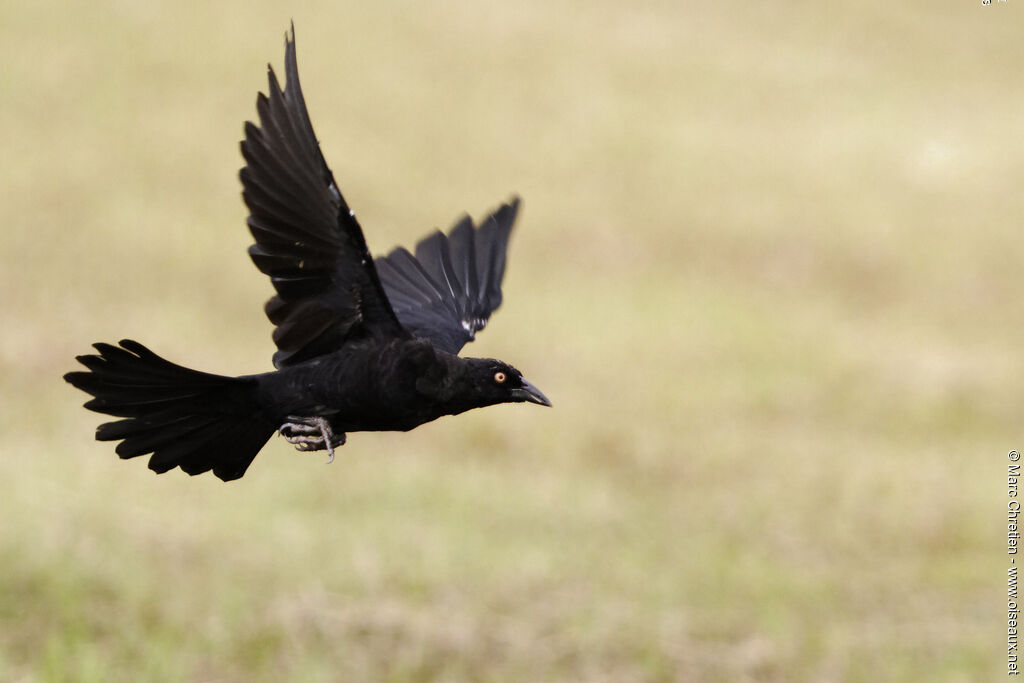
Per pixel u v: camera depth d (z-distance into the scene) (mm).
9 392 15320
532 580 11578
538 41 34625
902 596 12406
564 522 13453
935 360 20156
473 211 25781
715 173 28828
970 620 11938
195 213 23156
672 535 13461
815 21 38312
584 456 15516
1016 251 26172
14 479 12078
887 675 10672
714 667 10492
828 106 33000
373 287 5570
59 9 30891
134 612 9898
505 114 30438
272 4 33656
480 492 13953
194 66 29359
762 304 22422
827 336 20875
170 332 18312
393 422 5723
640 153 29391
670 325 20703
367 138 28359
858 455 16203
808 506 14570
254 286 20609
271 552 11461
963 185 29406
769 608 11719
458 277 7129
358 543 11906
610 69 33562
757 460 15812
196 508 12477
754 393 18141
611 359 18938
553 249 24250
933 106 33406
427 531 12578
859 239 26031
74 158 24500
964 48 37438
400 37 33531
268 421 5613
